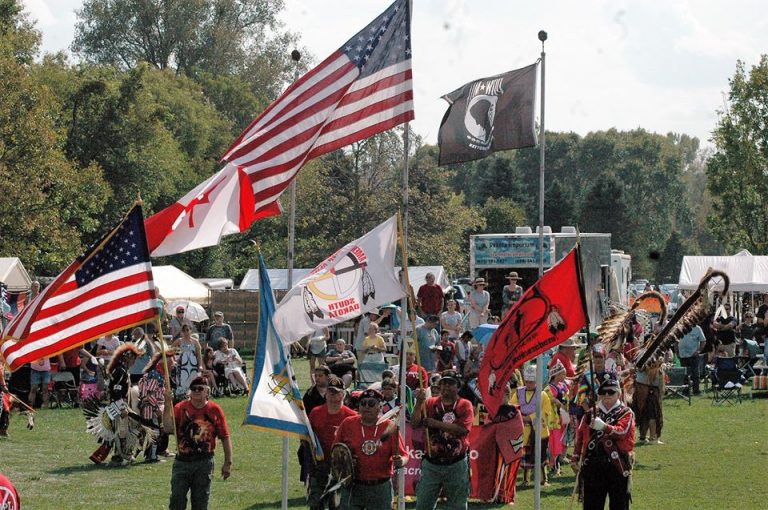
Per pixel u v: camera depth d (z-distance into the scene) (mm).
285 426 20922
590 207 168500
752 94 114375
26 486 29094
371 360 45125
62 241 81625
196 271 116375
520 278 65688
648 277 173875
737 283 70875
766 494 28688
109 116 99188
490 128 26000
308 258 112938
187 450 21281
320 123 23094
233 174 22859
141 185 101062
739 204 116625
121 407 32781
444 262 116062
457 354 41781
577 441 22281
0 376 38125
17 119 76438
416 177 118750
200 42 135250
